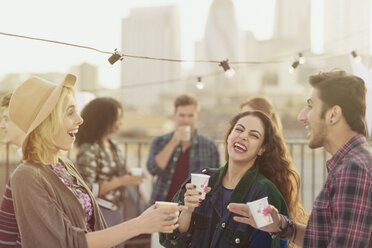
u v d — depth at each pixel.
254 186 1.99
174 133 4.07
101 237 1.62
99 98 3.36
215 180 2.11
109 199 3.21
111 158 3.30
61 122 1.72
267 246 1.90
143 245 3.69
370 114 2.59
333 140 1.63
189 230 2.05
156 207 1.82
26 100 1.73
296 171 2.24
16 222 1.69
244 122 2.09
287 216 1.97
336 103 1.60
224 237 1.93
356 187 1.44
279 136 2.18
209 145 3.98
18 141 2.12
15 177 1.63
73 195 1.73
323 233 1.53
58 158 1.93
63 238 1.58
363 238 1.42
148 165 3.97
